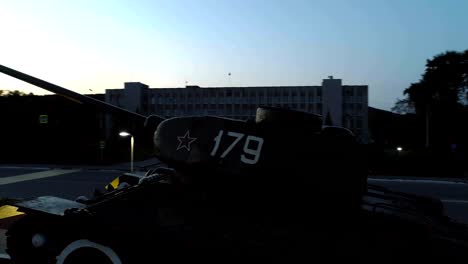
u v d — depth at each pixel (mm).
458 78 46219
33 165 27594
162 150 3742
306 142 3518
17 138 37375
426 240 2914
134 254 3232
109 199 3447
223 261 3096
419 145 49750
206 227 3230
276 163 3428
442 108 45969
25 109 39031
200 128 3689
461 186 17781
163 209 3369
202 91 75750
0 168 25266
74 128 38969
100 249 3295
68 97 4203
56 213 3408
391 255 2949
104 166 27078
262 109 3801
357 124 68875
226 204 3393
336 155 3469
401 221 3100
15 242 3615
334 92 67250
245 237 3137
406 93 51469
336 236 3070
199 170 3562
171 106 76750
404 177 21594
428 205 4203
